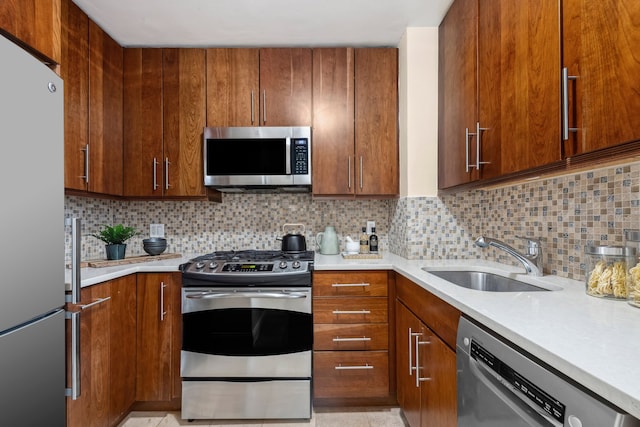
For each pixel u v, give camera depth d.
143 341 1.92
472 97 1.59
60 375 1.20
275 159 2.17
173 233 2.54
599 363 0.57
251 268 1.92
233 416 1.87
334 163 2.23
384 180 2.24
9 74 0.95
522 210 1.68
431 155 2.09
